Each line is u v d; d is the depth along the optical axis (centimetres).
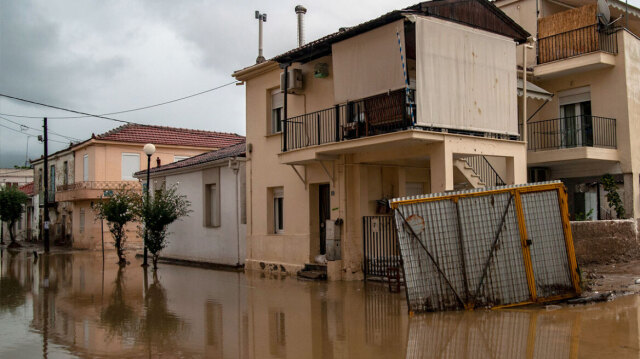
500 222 895
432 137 1147
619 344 646
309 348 710
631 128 1628
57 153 3591
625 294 948
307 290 1229
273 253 1648
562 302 892
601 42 1702
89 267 1931
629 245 1334
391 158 1291
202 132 3541
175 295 1200
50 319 949
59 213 3581
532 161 1681
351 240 1388
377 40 1201
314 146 1366
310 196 1527
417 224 873
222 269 1766
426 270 870
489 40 1280
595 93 1697
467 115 1217
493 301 880
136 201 2045
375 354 665
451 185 1176
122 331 841
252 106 1758
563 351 625
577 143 1741
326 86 1462
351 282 1341
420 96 1132
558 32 1781
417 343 701
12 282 1511
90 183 2977
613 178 1650
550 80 1812
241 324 876
